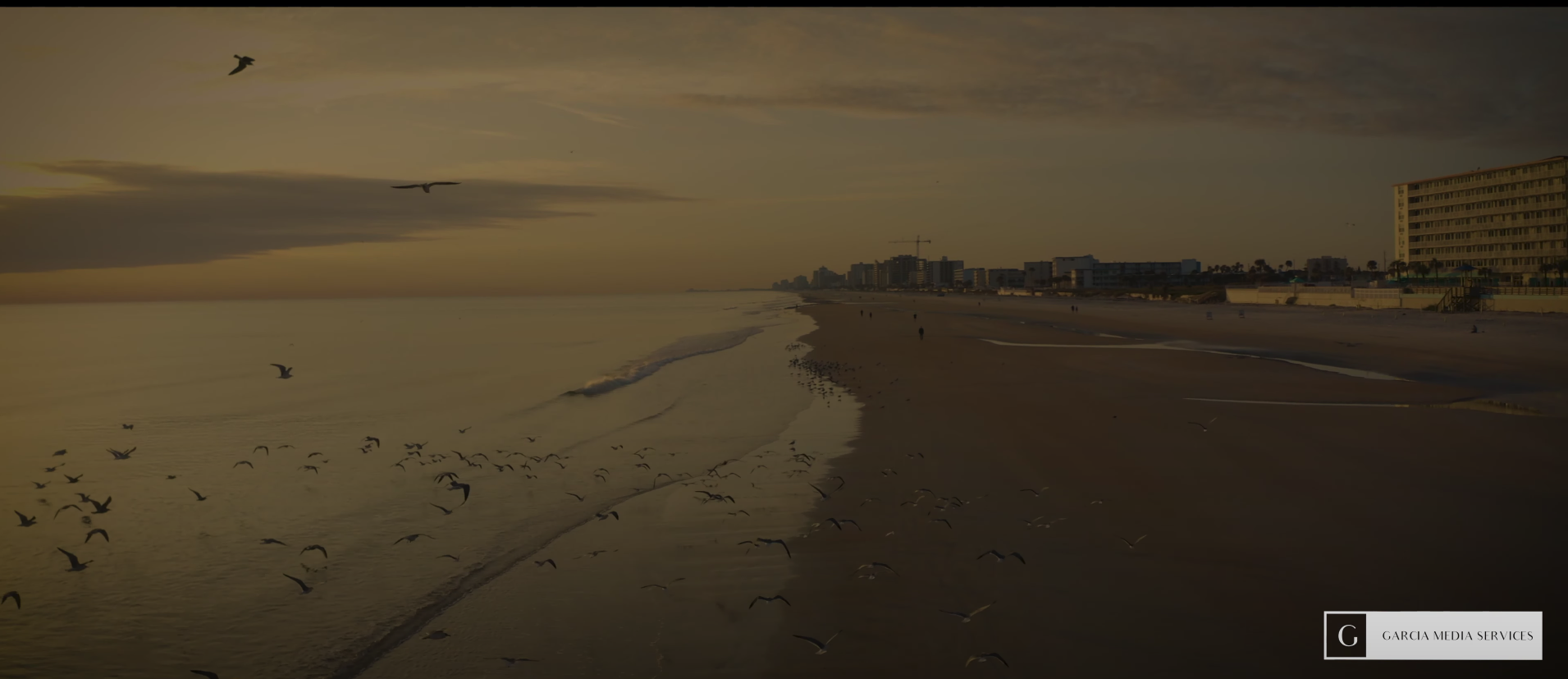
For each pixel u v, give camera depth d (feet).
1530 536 40.29
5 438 89.56
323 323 489.67
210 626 36.50
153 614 37.81
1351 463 56.39
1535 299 259.19
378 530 49.83
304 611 37.63
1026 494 50.29
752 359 163.84
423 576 41.52
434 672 30.94
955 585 36.14
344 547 46.70
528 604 36.70
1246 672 27.66
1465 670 27.43
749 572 39.14
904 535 43.29
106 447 82.28
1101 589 35.01
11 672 32.42
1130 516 45.01
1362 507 45.83
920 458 61.77
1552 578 34.94
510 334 315.99
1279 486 50.65
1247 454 59.93
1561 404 85.97
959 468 58.03
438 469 67.00
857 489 53.62
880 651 30.22
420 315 627.87
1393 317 271.90
